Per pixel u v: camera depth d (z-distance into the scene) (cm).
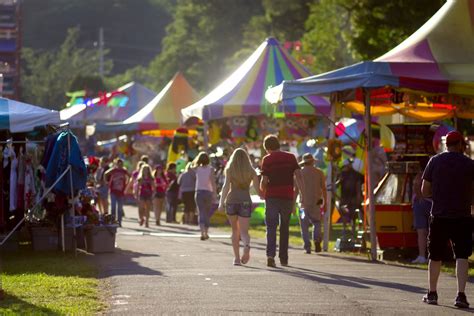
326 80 3266
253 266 2986
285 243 3019
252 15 16938
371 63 3206
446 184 2180
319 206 3606
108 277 2644
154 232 4794
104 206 5534
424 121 3981
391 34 6831
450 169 2180
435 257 2186
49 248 3503
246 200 3019
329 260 3250
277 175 2998
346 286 2473
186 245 3875
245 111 5253
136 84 10025
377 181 4391
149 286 2431
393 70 3191
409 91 3378
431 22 3438
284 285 2475
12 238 3497
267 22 14612
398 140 3384
